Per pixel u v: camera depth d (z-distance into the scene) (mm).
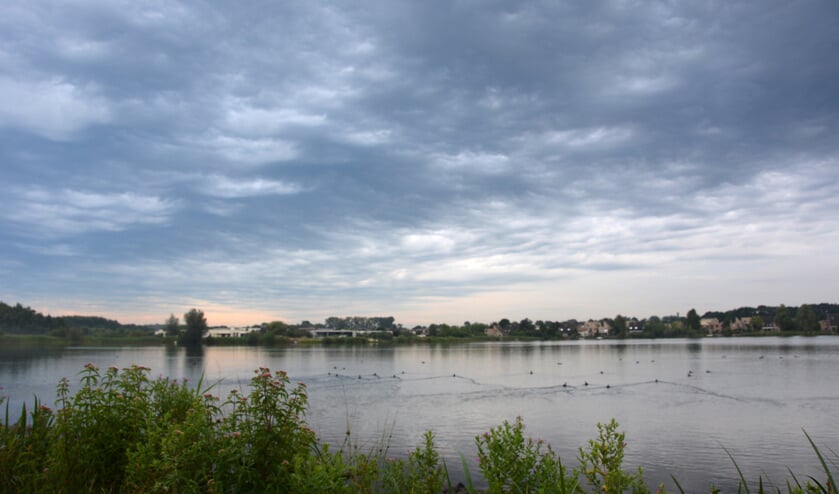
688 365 84312
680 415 35125
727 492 19062
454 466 21906
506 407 39125
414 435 27922
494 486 7359
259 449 7277
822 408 37469
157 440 7406
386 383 59156
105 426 8375
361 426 30266
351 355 129625
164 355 114562
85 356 98000
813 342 185500
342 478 6805
